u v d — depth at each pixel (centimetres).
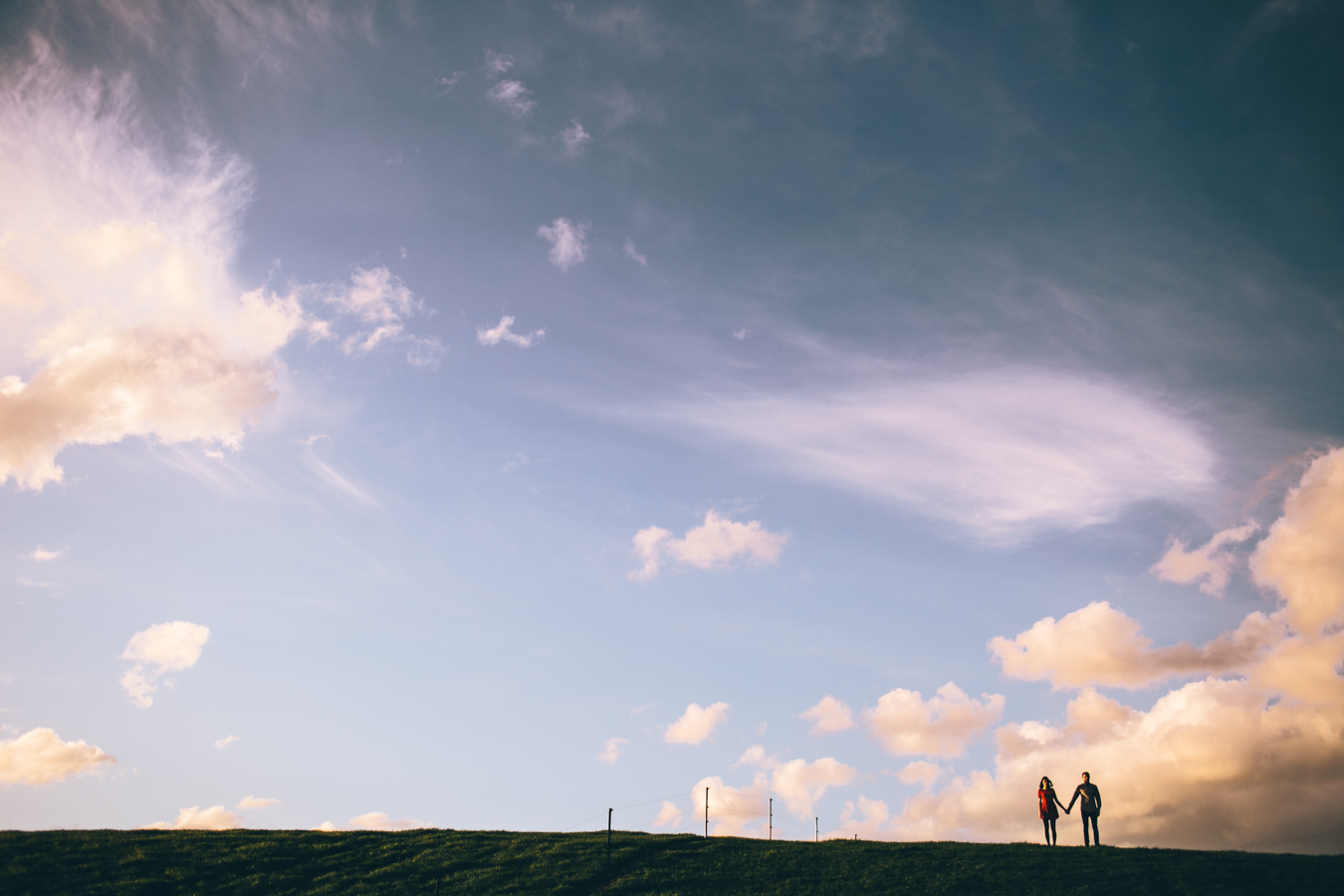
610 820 4434
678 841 4738
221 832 4669
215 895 3653
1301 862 4000
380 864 4175
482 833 4816
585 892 3850
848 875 4059
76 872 3778
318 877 3941
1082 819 4522
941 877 3944
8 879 3622
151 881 3725
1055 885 3791
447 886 3856
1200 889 3659
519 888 3850
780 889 3862
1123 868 3969
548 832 4897
